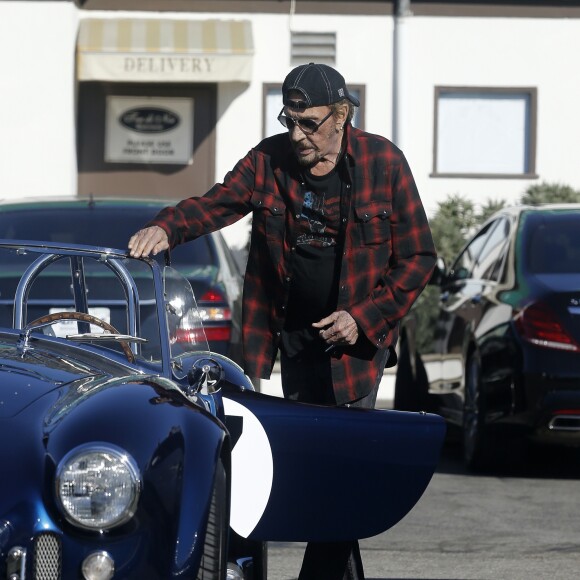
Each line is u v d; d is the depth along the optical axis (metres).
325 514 6.41
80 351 6.61
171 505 5.13
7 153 23.66
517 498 11.86
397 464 6.46
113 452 5.07
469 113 25.12
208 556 5.50
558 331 12.22
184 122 24.92
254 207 7.29
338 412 6.49
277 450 6.42
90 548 5.02
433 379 15.27
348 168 7.15
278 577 8.85
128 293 6.77
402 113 24.72
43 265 6.97
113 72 23.66
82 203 13.25
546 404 12.15
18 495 5.08
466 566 9.17
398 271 7.23
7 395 5.63
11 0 23.53
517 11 24.97
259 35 24.83
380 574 8.91
